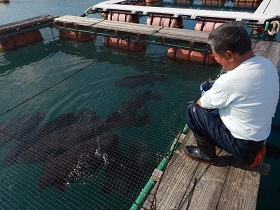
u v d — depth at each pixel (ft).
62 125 21.58
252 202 9.03
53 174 16.66
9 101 26.45
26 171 17.28
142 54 35.78
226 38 7.17
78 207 14.78
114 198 14.99
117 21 39.09
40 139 20.01
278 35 35.99
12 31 39.17
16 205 15.28
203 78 28.14
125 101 24.68
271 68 7.64
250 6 57.47
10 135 20.70
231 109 8.20
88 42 42.11
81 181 16.24
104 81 29.09
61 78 30.63
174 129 20.49
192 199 9.43
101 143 18.72
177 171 10.66
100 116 22.95
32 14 61.05
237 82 7.49
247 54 7.43
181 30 33.14
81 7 64.28
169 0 69.87
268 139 18.24
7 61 36.60
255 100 7.58
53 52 39.09
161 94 25.64
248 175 10.07
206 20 35.65
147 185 10.80
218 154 11.19
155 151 18.11
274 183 15.14
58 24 43.57
